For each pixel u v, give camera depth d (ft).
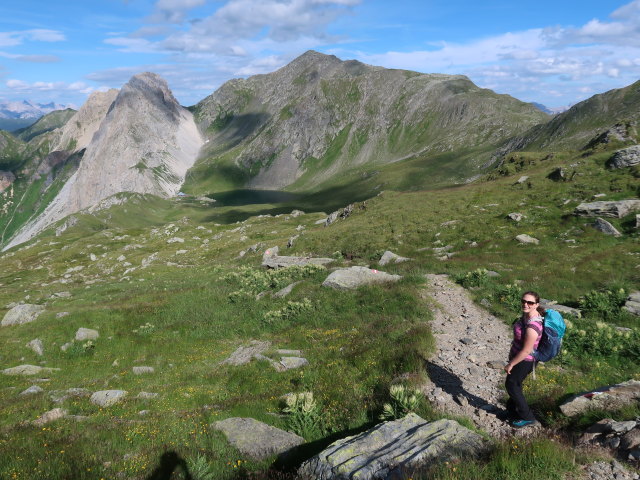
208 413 34.94
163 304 97.30
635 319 50.62
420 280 71.10
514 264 89.76
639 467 16.69
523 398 23.45
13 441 30.66
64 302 132.46
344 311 66.85
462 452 18.81
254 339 67.10
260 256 161.68
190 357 62.44
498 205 144.87
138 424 33.65
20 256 315.99
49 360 69.72
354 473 18.35
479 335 45.03
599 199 123.95
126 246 275.59
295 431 29.35
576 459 18.02
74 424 35.27
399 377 33.58
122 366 63.00
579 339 38.83
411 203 179.42
